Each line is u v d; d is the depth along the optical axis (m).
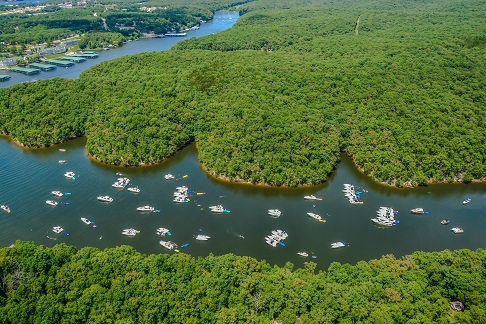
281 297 126.44
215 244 170.38
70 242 169.88
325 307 123.88
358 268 143.25
